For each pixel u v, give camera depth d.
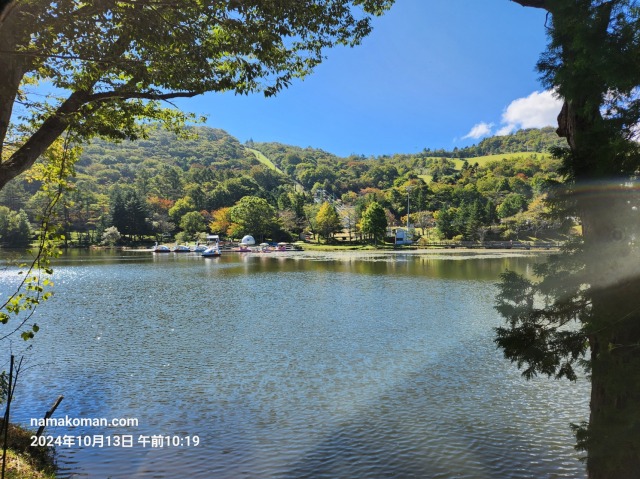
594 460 4.23
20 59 6.21
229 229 119.25
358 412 10.51
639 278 4.30
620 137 4.31
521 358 5.48
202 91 7.61
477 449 8.75
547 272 5.10
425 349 16.00
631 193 4.30
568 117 5.41
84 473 7.85
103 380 12.73
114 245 105.19
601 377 4.32
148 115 9.22
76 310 24.52
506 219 109.25
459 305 25.62
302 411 10.59
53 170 7.52
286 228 122.00
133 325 20.47
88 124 7.94
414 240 114.56
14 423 9.45
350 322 20.95
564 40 4.64
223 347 16.36
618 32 4.10
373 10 8.93
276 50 8.23
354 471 8.02
